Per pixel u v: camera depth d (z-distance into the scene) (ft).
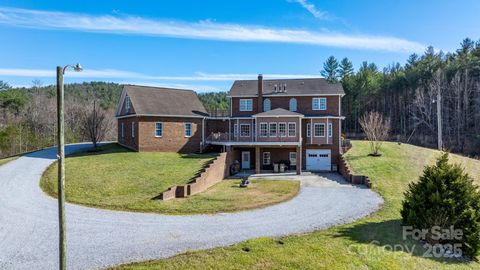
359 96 236.63
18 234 43.34
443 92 195.11
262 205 60.54
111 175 76.28
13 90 223.71
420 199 42.16
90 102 258.57
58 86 29.37
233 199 65.16
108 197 62.80
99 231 44.68
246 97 122.21
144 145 105.50
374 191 74.49
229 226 47.29
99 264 33.68
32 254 36.83
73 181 71.92
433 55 251.60
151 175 77.00
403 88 232.12
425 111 199.93
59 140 29.66
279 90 121.19
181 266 32.68
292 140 104.83
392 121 233.55
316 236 41.96
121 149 111.14
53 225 47.11
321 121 113.70
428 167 44.32
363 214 54.13
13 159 95.25
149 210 55.98
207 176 79.41
